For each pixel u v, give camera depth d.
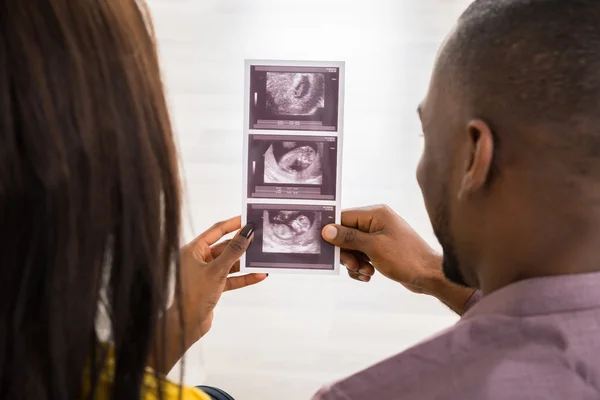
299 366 1.56
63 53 0.36
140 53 0.42
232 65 1.80
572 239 0.47
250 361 1.57
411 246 1.02
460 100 0.50
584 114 0.44
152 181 0.41
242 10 1.82
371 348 1.57
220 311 1.64
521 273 0.50
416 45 1.79
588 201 0.46
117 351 0.43
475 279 0.58
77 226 0.37
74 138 0.36
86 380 0.43
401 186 1.72
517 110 0.46
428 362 0.51
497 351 0.48
